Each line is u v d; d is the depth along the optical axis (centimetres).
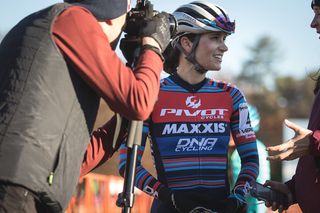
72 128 380
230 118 569
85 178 1196
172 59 582
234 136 569
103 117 1548
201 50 565
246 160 559
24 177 359
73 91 379
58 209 379
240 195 540
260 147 774
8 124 362
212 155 553
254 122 756
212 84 575
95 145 441
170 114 561
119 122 435
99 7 398
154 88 389
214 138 556
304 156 512
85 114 388
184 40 570
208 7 566
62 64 375
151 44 404
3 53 385
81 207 1190
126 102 377
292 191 546
